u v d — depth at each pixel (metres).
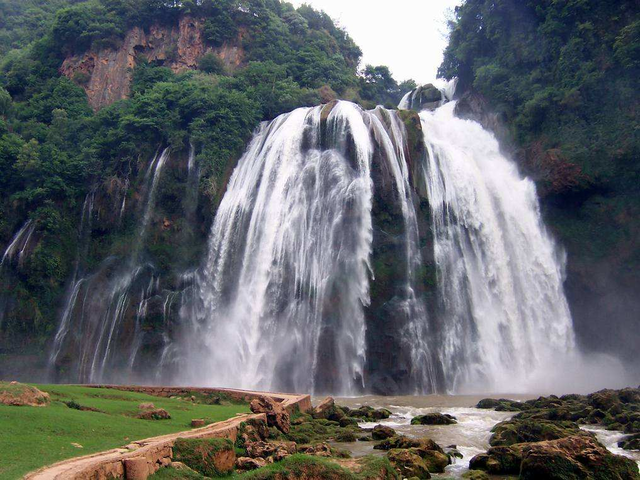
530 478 13.88
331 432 20.28
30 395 15.62
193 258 46.19
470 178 47.25
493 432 20.14
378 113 46.59
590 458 13.76
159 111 51.53
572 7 49.81
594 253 43.81
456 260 43.69
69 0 97.19
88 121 54.53
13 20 89.56
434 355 39.19
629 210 43.06
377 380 37.44
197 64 66.31
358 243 40.97
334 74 69.94
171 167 49.25
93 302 44.94
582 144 45.69
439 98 67.31
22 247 46.38
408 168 44.94
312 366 37.97
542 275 44.84
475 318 42.44
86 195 49.12
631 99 44.81
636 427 20.58
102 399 20.11
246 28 71.19
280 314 41.03
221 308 43.62
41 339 44.09
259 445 15.44
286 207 44.44
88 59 65.12
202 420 16.38
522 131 50.84
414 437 19.91
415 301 40.41
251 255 44.34
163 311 43.59
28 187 48.62
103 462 9.99
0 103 58.88
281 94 57.09
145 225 47.72
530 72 53.50
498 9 56.34
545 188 46.16
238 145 50.53
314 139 46.50
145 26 68.56
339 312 39.03
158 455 11.76
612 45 46.94
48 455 10.50
